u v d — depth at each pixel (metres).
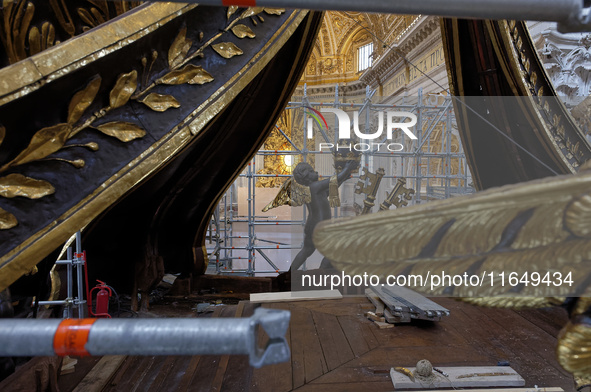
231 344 0.56
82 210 1.59
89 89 1.57
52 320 0.61
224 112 4.18
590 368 0.65
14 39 1.65
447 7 0.72
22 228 1.48
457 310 3.44
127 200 4.25
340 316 3.16
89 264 4.46
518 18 0.72
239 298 5.19
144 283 4.59
